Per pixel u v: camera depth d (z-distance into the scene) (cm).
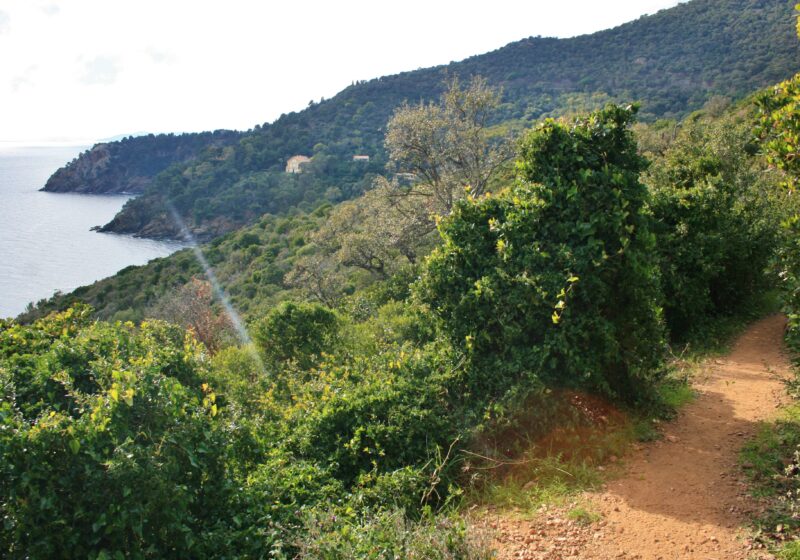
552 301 576
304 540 388
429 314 675
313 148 11144
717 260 1233
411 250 2661
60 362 599
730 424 633
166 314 2588
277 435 643
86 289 6334
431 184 2473
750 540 388
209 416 480
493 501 493
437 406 600
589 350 591
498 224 638
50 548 350
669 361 926
